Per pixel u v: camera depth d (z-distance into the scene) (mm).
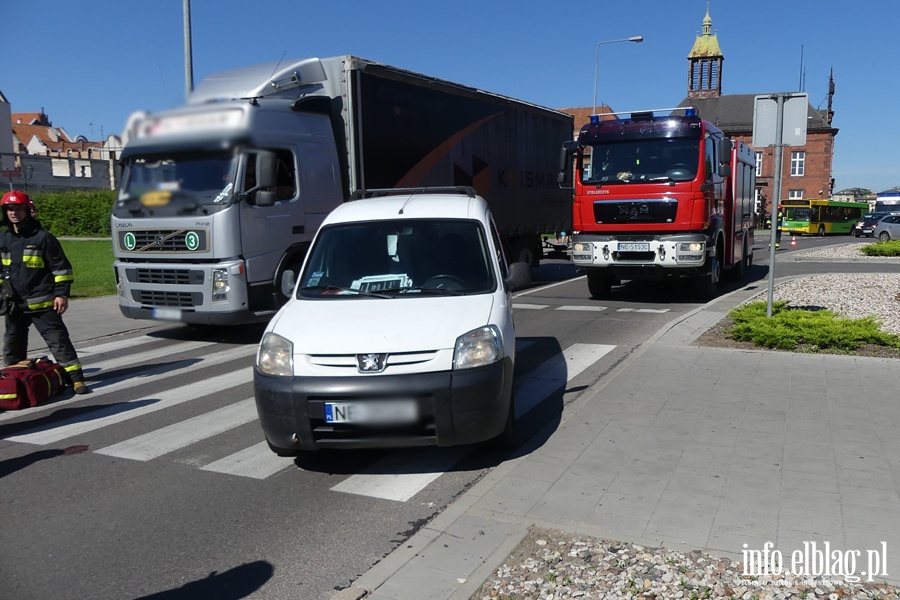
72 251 32344
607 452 5297
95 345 10844
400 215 6539
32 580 3801
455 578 3574
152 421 6715
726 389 6945
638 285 17641
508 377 5234
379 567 3711
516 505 4406
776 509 4246
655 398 6680
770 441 5441
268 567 3889
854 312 11836
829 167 72188
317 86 10906
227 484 5109
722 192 14922
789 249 34188
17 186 44469
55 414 7043
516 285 6188
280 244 10328
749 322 9258
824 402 6453
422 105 12742
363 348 4914
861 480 4664
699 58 78438
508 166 16344
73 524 4484
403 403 4785
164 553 4074
